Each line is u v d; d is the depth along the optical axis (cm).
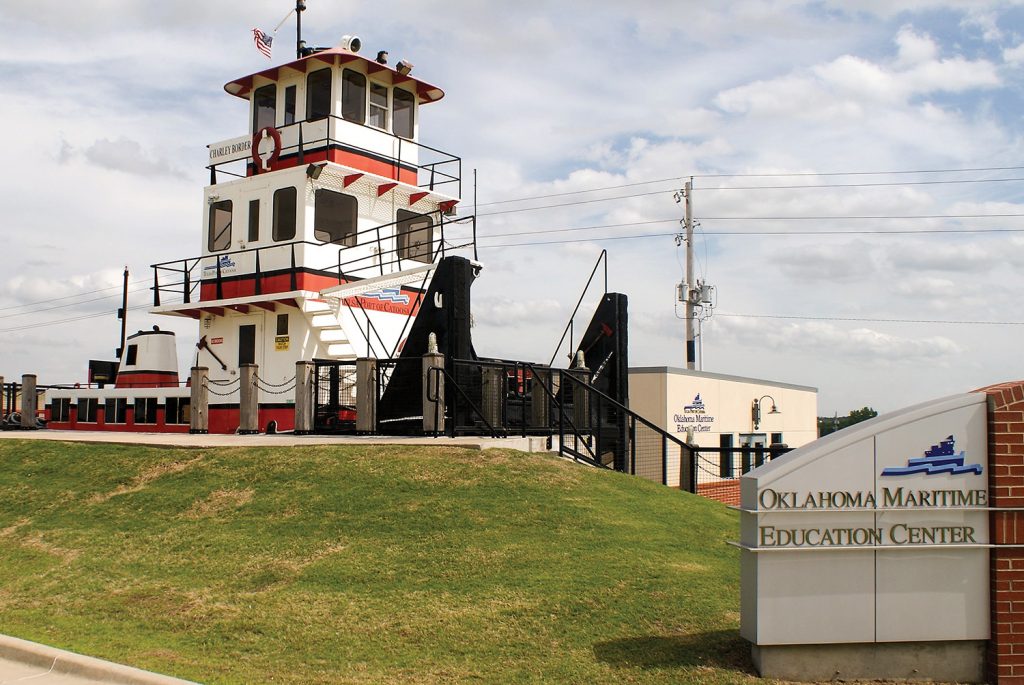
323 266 2120
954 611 748
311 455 1409
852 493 743
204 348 2288
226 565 1041
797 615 727
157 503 1306
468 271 1653
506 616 838
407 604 880
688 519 1211
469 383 1611
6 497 1444
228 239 2277
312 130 2183
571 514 1147
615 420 1953
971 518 755
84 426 2720
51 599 974
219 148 2320
